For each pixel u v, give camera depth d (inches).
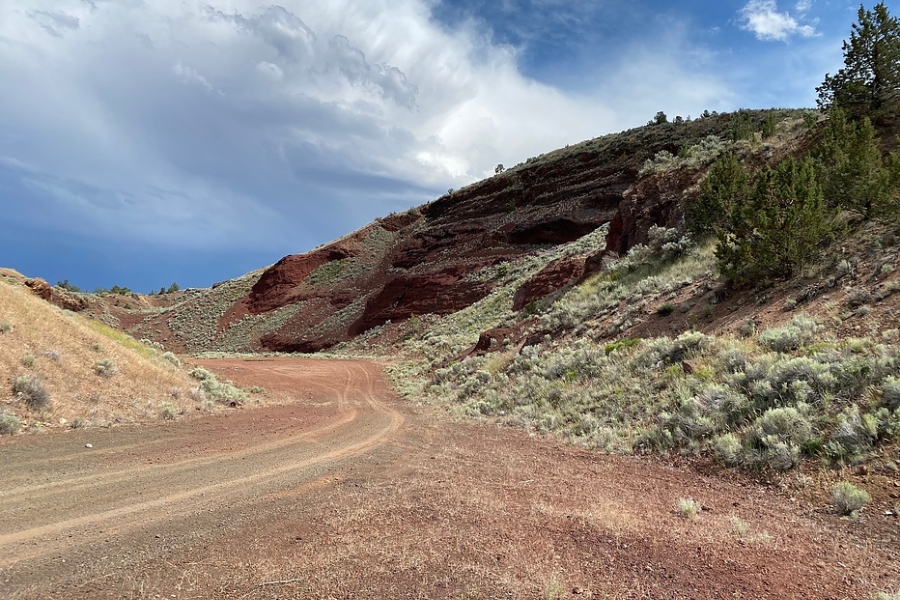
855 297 430.6
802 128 1005.8
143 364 642.8
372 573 164.1
